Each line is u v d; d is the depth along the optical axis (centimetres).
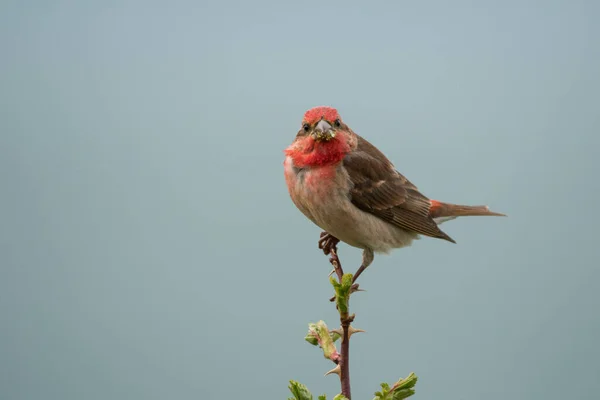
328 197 1020
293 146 1026
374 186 1068
